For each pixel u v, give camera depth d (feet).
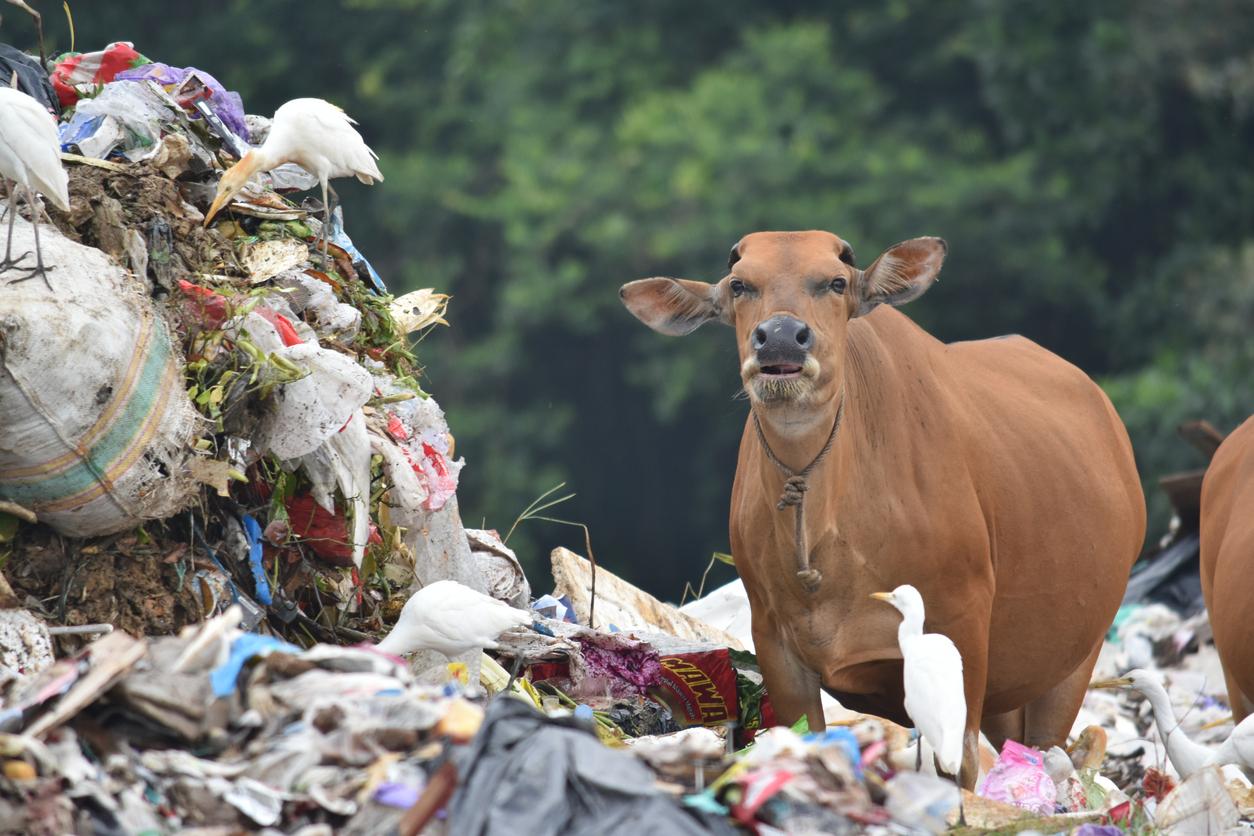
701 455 238.27
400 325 67.46
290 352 55.67
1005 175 217.77
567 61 240.12
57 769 40.55
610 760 40.45
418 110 245.45
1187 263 223.92
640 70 240.32
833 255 55.77
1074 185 222.07
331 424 55.57
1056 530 65.00
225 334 55.88
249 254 61.11
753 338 53.42
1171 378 204.74
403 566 61.00
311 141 59.47
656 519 239.50
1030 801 55.01
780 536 56.85
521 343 231.91
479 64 243.60
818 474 55.62
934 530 58.08
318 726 42.47
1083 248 226.58
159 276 57.00
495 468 225.97
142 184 58.44
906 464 58.34
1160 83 225.97
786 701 60.95
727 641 79.25
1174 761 64.85
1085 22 225.76
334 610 58.90
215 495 56.13
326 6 243.81
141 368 51.26
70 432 49.88
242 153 65.51
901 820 42.32
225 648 43.50
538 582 230.68
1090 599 67.21
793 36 232.12
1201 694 92.32
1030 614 64.80
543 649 64.18
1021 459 64.39
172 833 40.19
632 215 217.77
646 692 65.82
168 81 67.56
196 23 238.07
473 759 40.32
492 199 232.32
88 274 51.65
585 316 219.61
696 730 57.62
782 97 227.20
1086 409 72.59
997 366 70.28
